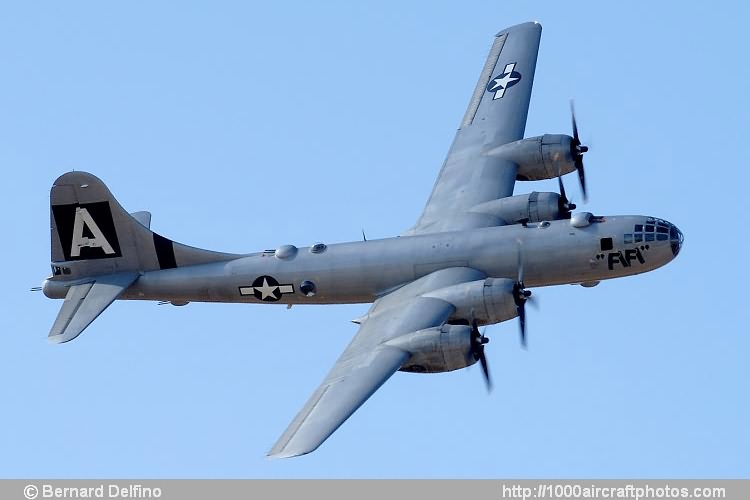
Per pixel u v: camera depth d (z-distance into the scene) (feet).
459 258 586.45
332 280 599.16
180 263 619.67
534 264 580.71
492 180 634.02
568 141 638.94
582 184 649.20
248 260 612.70
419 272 589.73
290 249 607.78
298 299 609.83
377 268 593.01
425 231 615.16
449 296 565.12
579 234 578.66
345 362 545.85
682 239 582.35
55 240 619.26
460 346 537.65
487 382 552.82
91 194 610.24
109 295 609.83
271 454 485.97
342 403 513.45
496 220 612.70
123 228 615.98
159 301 629.51
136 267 621.72
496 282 560.61
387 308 578.66
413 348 541.75
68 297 613.93
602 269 581.12
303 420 506.48
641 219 579.48
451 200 629.92
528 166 645.10
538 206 610.24
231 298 618.03
